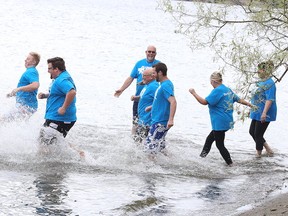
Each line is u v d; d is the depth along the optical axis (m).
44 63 48.25
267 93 20.64
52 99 18.81
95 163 18.67
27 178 16.55
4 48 57.84
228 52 16.02
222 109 19.42
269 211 13.95
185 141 23.52
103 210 14.25
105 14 118.88
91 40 71.12
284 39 14.67
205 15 15.40
